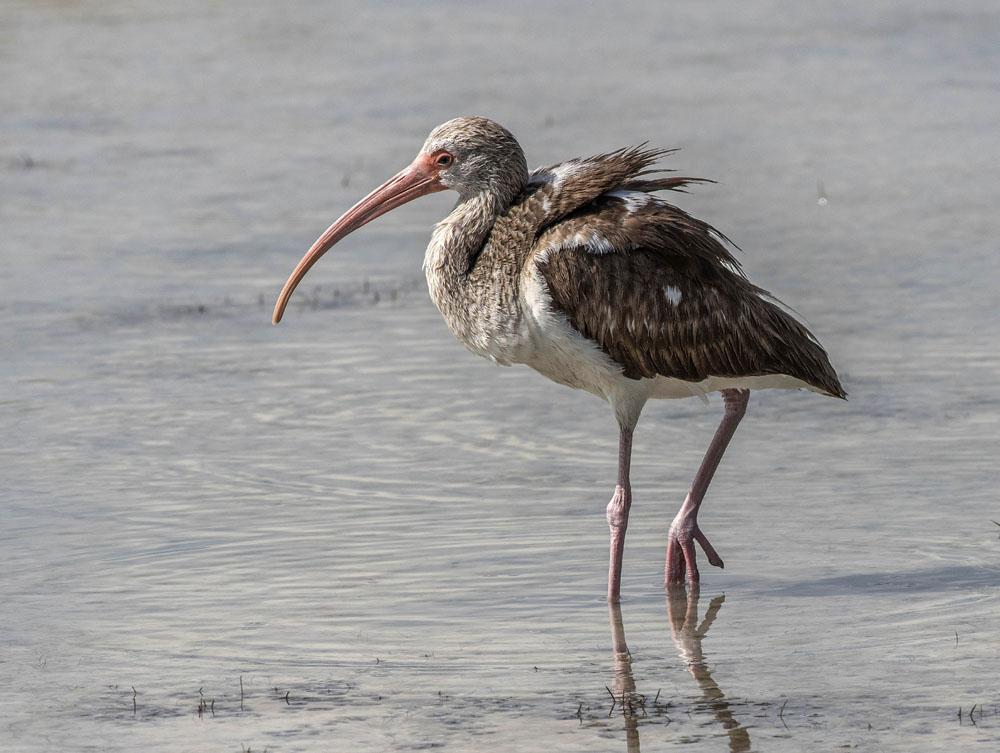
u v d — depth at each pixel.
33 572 12.54
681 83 41.69
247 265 24.52
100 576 12.46
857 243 24.89
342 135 35.28
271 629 11.34
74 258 24.98
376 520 13.75
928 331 19.86
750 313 12.32
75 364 19.23
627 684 10.23
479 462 15.41
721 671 10.43
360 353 19.59
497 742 9.32
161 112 38.66
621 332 12.13
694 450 15.72
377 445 16.00
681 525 12.27
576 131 34.94
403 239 26.62
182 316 21.56
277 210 28.20
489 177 12.77
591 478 14.88
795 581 12.20
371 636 11.20
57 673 10.56
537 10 56.84
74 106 39.53
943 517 13.44
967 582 11.96
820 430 16.19
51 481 14.91
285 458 15.59
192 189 30.11
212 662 10.74
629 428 12.49
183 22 53.47
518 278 12.33
